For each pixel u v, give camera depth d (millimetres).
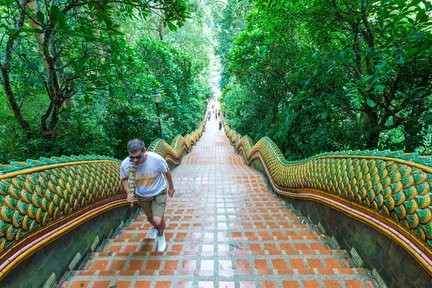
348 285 1697
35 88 4789
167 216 3641
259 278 1765
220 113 33469
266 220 3383
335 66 3090
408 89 3115
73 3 2604
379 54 2785
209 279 1765
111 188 2928
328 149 3826
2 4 2160
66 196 1954
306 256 2121
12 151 3916
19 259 1363
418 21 2529
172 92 11094
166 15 2805
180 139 10734
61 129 4277
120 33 2662
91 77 3352
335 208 2443
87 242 2293
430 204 1295
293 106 3922
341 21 3354
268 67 5969
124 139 6406
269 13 4188
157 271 1876
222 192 5266
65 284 1781
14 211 1399
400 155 1721
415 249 1340
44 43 2973
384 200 1684
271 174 5379
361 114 3990
